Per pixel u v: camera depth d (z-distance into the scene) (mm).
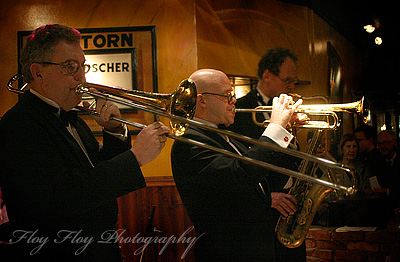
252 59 4098
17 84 3518
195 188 1884
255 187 1908
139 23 3619
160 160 3559
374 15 5336
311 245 2992
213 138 1981
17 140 1426
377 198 3205
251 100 2840
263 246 1863
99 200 1456
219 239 1861
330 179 2500
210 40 3758
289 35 4488
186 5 3629
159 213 3504
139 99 1839
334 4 4863
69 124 1729
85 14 3605
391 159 3998
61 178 1432
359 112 2244
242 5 4062
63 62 1570
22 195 1392
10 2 3576
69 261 1489
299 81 4473
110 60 3584
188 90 1855
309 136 2629
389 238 2771
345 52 6066
